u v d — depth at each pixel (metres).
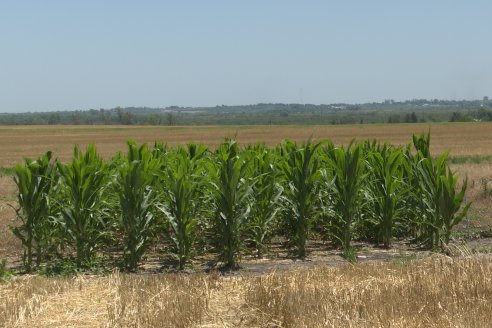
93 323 7.86
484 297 8.12
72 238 12.27
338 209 13.77
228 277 10.77
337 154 13.80
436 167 13.77
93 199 12.40
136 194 11.97
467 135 87.88
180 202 12.01
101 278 10.39
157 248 13.97
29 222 12.05
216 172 12.38
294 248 14.02
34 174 12.09
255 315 7.86
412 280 9.08
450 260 10.38
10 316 8.01
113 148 74.44
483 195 20.69
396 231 15.34
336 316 7.45
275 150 16.89
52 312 8.30
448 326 7.02
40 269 11.98
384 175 14.29
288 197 13.39
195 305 8.18
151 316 7.77
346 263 11.82
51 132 128.12
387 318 7.34
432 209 13.67
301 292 8.49
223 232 12.15
